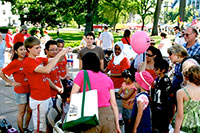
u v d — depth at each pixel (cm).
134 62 482
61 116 327
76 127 222
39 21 3095
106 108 244
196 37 414
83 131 229
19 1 2856
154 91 342
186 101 254
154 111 330
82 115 222
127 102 369
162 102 330
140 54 461
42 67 297
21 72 349
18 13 3177
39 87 315
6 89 646
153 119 331
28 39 304
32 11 2927
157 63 342
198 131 252
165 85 333
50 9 2738
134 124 294
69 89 307
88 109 226
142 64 405
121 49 452
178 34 827
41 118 325
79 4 2595
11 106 514
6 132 359
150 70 407
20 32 815
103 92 245
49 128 346
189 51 418
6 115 462
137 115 290
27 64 304
